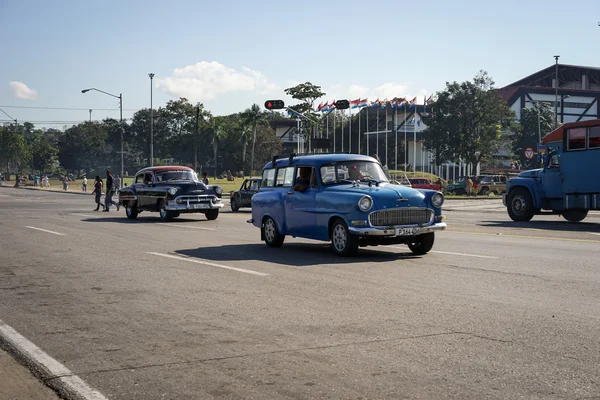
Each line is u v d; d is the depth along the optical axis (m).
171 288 8.61
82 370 4.99
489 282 8.78
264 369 4.91
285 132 132.38
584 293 7.91
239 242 14.81
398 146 105.62
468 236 15.80
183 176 24.00
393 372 4.79
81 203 41.81
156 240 15.41
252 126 110.38
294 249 13.14
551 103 120.00
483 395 4.27
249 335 5.96
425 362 5.03
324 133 114.12
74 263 11.32
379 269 10.10
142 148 148.25
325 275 9.54
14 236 16.69
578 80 134.50
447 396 4.25
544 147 21.91
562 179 20.83
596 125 19.94
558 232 16.91
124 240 15.45
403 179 43.84
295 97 81.62
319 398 4.26
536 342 5.57
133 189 24.31
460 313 6.79
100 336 6.06
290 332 6.05
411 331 6.02
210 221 23.00
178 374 4.83
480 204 38.00
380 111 108.12
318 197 12.04
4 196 57.03
